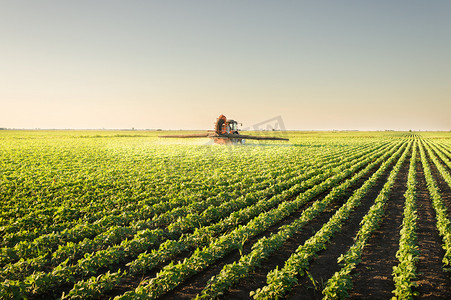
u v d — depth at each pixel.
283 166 22.75
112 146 42.53
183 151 34.91
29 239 8.57
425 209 12.01
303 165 23.56
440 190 15.81
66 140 57.16
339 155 32.16
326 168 22.55
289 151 35.75
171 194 13.58
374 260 7.55
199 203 11.80
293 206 11.73
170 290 6.36
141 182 16.00
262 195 13.77
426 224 10.15
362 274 6.88
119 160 26.20
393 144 54.25
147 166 22.16
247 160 26.53
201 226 9.70
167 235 8.99
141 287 5.75
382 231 9.56
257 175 18.97
